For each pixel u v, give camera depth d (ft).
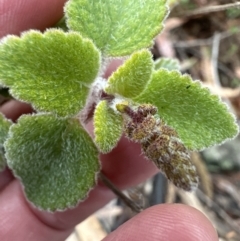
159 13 0.17
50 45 0.15
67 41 0.15
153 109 0.15
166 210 0.18
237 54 0.37
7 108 0.22
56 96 0.15
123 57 0.18
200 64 0.36
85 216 0.24
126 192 0.24
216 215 0.32
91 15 0.17
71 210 0.23
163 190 0.31
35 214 0.22
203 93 0.16
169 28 0.36
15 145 0.17
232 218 0.32
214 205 0.32
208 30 0.37
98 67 0.16
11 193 0.22
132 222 0.18
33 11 0.20
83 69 0.16
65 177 0.18
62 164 0.18
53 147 0.18
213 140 0.16
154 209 0.18
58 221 0.23
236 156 0.33
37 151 0.18
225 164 0.33
